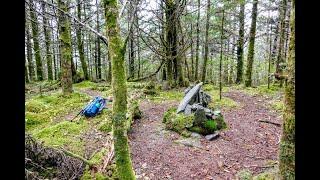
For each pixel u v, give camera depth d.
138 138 8.48
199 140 8.24
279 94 14.52
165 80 18.75
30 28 14.25
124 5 3.94
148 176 6.28
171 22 14.14
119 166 4.15
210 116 8.99
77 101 12.93
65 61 13.61
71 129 8.53
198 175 6.36
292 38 2.97
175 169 6.64
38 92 16.83
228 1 15.99
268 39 24.42
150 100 13.53
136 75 26.64
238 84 20.59
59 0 8.92
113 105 4.09
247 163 6.87
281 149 3.26
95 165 5.84
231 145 8.00
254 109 11.80
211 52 25.59
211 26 21.73
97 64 28.27
